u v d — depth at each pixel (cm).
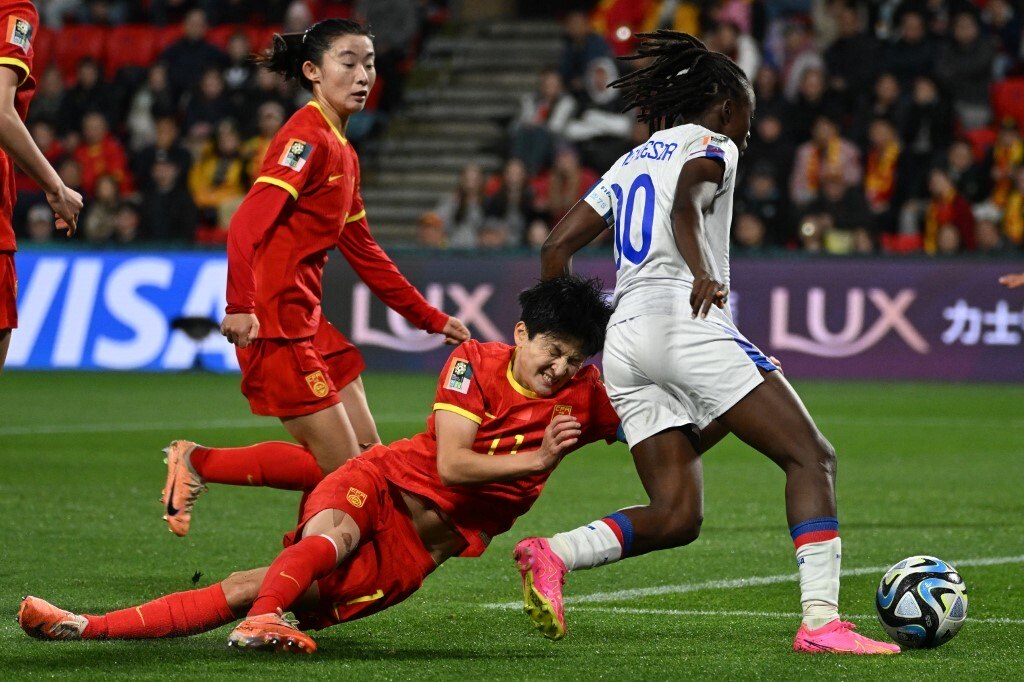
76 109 6738
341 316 5459
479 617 1756
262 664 1454
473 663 1490
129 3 7550
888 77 5778
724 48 5975
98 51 7288
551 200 5575
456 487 1517
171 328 5534
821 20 6550
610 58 6231
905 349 5138
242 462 1839
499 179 6156
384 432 3728
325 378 1873
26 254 5625
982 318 5094
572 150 5872
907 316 5141
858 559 2184
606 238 5531
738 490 2930
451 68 7162
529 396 1524
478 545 1559
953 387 5012
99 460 3256
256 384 1878
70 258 5612
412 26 7019
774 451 1549
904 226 5559
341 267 5466
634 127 5828
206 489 1864
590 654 1541
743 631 1681
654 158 1609
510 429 1525
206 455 1838
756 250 5266
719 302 1473
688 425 1566
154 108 6575
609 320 1598
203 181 6131
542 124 6031
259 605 1433
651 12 6662
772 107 5756
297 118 1866
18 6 1741
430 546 1555
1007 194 5484
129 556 2156
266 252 1852
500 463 1469
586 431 1599
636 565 2136
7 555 2144
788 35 6212
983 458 3412
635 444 1570
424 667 1464
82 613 1753
